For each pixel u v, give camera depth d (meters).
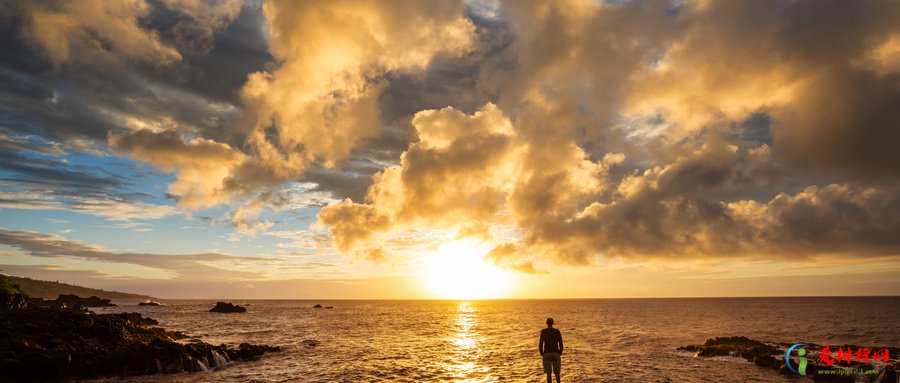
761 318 94.31
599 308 174.25
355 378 25.98
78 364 26.61
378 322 85.62
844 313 115.62
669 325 74.69
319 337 53.22
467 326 74.50
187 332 59.00
